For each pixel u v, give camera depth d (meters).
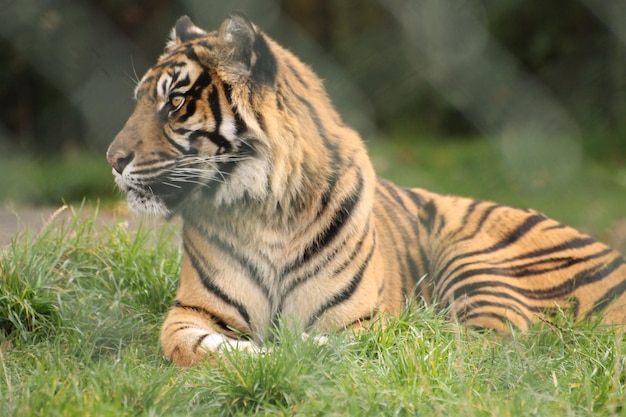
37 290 9.28
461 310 10.09
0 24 21.80
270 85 8.51
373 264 9.16
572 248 10.59
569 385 7.44
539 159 22.61
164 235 11.65
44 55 22.30
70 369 7.62
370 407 6.77
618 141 22.91
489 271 10.20
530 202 20.41
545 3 23.56
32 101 23.44
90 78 22.69
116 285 10.11
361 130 24.05
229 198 8.66
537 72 23.80
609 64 23.41
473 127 24.91
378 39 24.17
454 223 10.70
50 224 10.90
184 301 9.05
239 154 8.50
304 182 8.70
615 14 22.67
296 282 8.87
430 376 7.36
